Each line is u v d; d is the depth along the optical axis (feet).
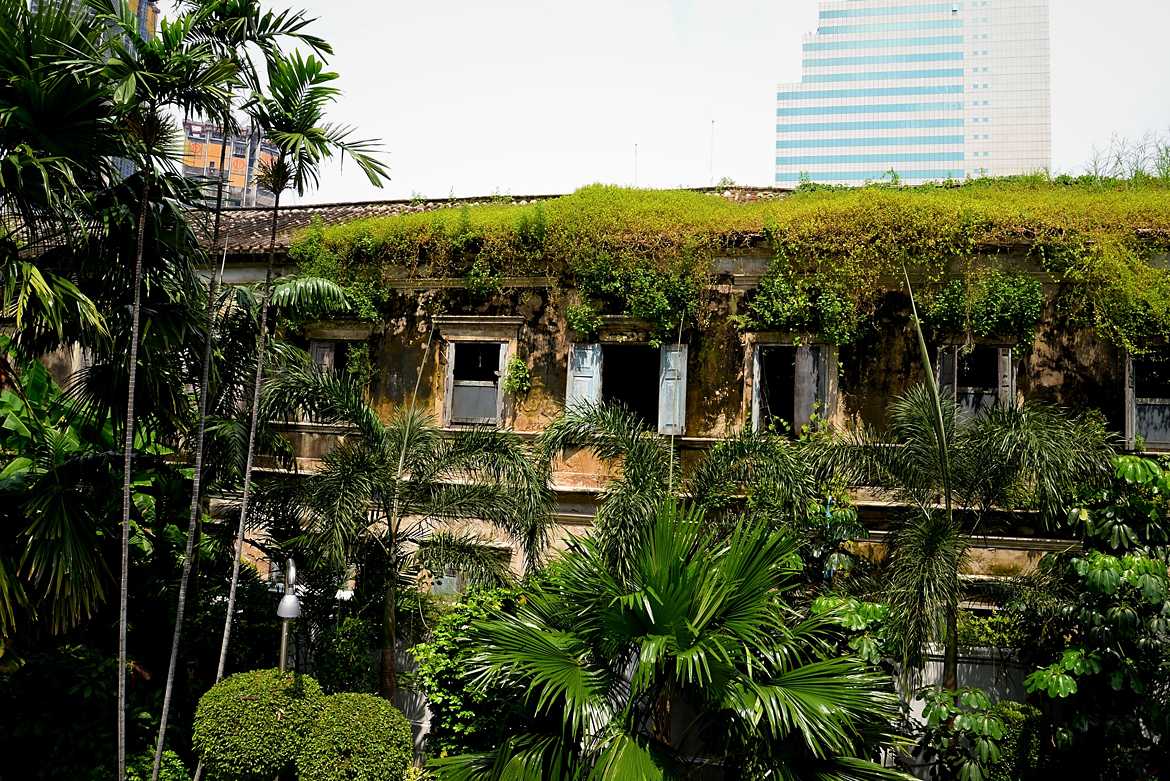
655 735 32.35
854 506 40.09
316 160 32.09
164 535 42.16
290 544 38.91
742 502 39.40
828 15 329.52
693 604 28.12
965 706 32.71
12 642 33.68
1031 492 35.86
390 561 38.63
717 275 45.50
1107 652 31.48
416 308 50.39
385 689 37.88
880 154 321.11
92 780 33.17
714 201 47.93
